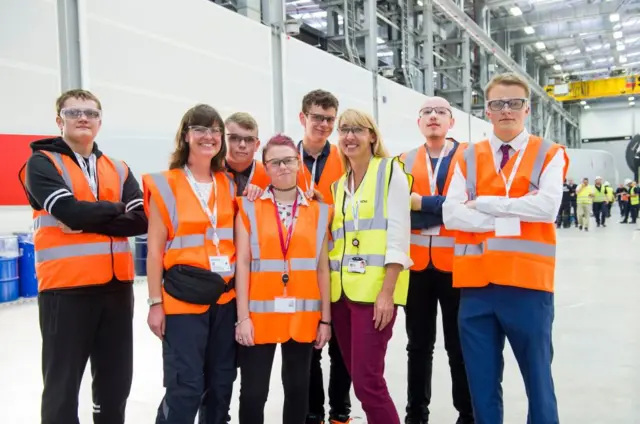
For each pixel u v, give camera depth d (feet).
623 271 25.89
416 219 8.44
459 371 8.48
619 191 66.80
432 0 40.65
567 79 94.99
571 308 18.13
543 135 80.79
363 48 38.99
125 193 7.70
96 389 7.30
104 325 7.18
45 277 6.82
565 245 39.06
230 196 7.21
